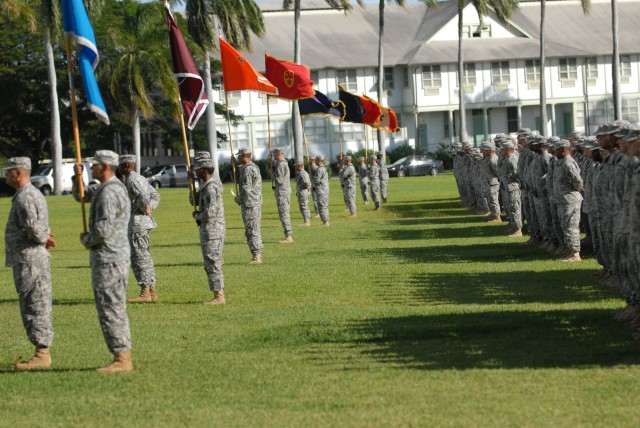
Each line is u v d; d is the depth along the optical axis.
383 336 14.78
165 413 10.92
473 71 99.75
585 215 25.47
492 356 13.12
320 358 13.48
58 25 64.06
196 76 19.94
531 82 100.94
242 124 97.38
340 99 47.31
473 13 100.88
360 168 51.66
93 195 12.98
